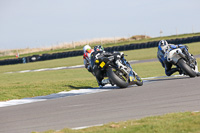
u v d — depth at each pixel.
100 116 22.52
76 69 98.38
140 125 17.56
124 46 159.12
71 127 20.05
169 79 44.12
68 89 43.56
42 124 21.81
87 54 41.03
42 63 154.00
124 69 36.88
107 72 37.19
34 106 30.59
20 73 106.06
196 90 29.36
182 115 19.39
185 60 40.19
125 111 23.31
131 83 37.53
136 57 121.69
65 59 160.25
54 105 29.89
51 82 53.19
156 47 154.38
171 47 40.19
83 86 46.06
